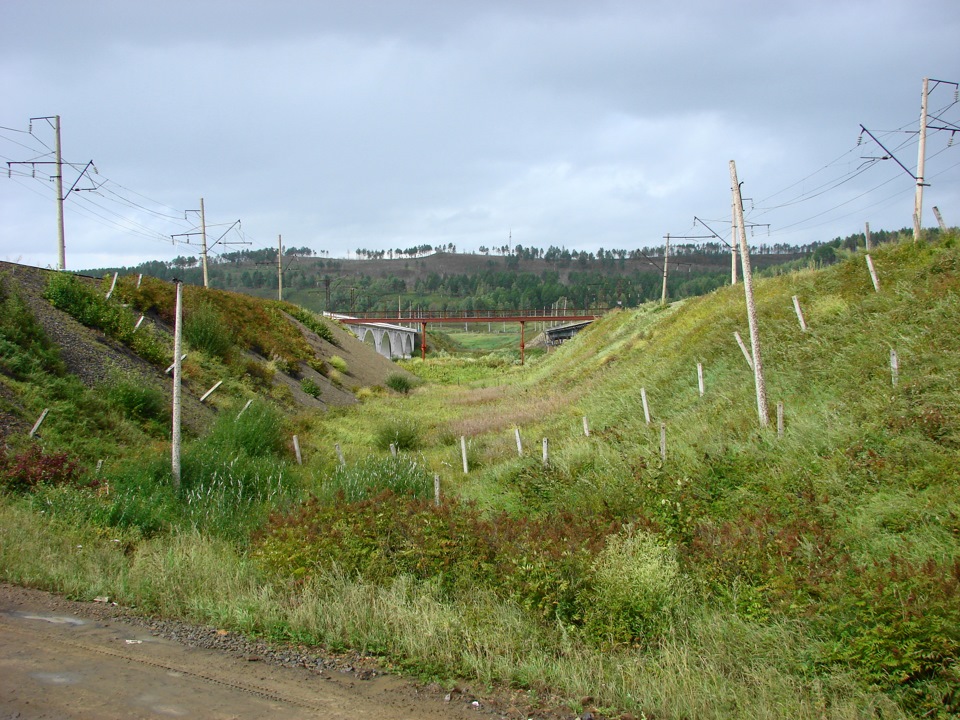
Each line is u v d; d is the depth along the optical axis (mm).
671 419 18266
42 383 16922
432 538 8805
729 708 5641
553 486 13578
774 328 20516
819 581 7609
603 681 6012
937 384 12078
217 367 26531
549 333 98500
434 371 65500
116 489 12609
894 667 6148
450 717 5309
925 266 18422
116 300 25500
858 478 10625
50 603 7641
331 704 5434
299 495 14328
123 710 5133
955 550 7965
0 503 11172
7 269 22750
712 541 8945
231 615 7281
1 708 5031
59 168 29719
